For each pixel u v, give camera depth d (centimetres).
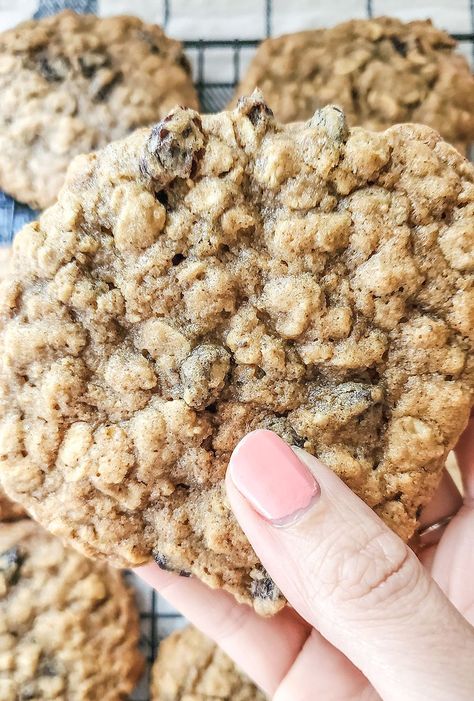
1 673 23
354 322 16
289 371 16
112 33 26
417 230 16
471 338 16
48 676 24
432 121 25
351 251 16
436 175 16
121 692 25
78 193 16
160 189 16
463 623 15
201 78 28
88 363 16
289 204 16
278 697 20
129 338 16
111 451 16
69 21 26
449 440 16
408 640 15
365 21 26
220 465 16
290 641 20
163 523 16
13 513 25
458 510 21
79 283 16
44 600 24
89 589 25
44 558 25
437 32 27
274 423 16
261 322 16
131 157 16
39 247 16
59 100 25
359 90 25
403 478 16
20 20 27
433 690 14
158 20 28
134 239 16
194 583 20
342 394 16
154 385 16
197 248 16
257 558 16
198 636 25
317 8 28
